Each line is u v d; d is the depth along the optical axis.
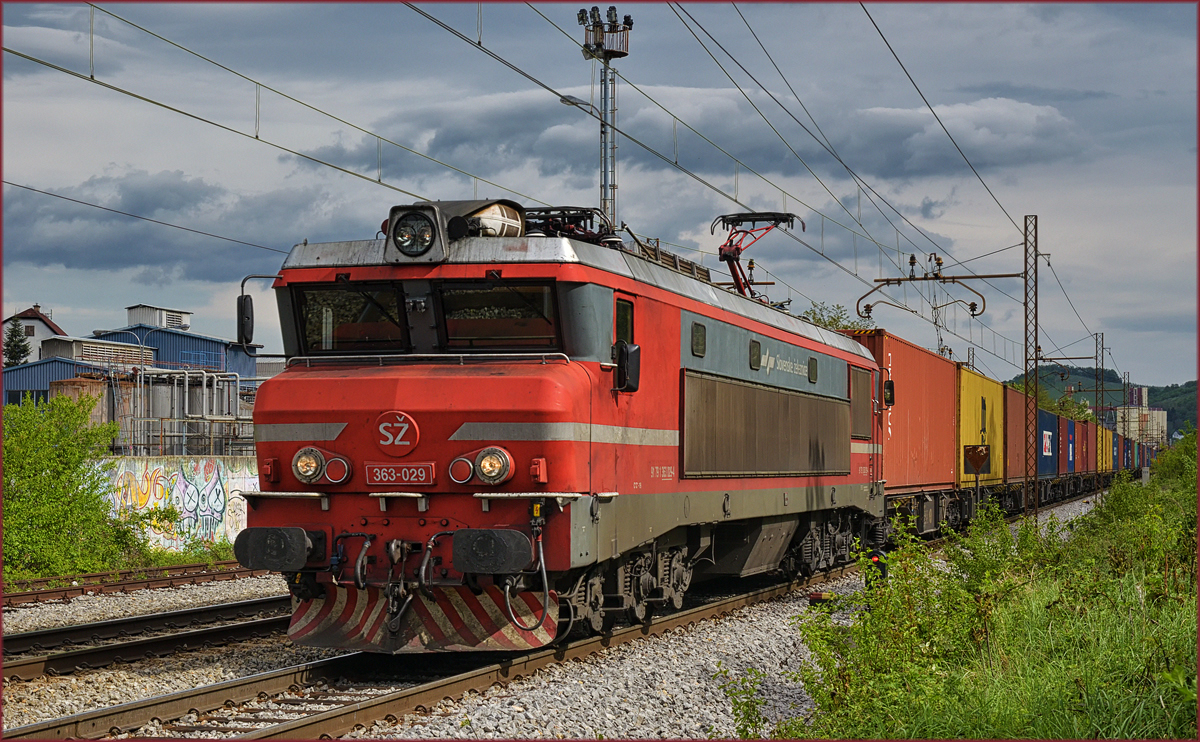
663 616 12.67
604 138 28.56
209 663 10.10
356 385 9.43
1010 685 8.13
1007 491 36.59
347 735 7.46
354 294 10.09
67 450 19.11
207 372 36.72
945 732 7.23
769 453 14.54
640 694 8.98
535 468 9.02
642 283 10.86
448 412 9.16
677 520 11.60
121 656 10.17
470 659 10.49
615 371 10.12
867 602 9.04
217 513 24.22
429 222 9.80
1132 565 13.48
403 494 9.21
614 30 28.69
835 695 7.82
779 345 15.09
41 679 9.25
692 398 12.02
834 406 17.67
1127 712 7.59
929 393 26.02
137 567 19.61
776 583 17.41
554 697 8.60
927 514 26.06
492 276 9.68
